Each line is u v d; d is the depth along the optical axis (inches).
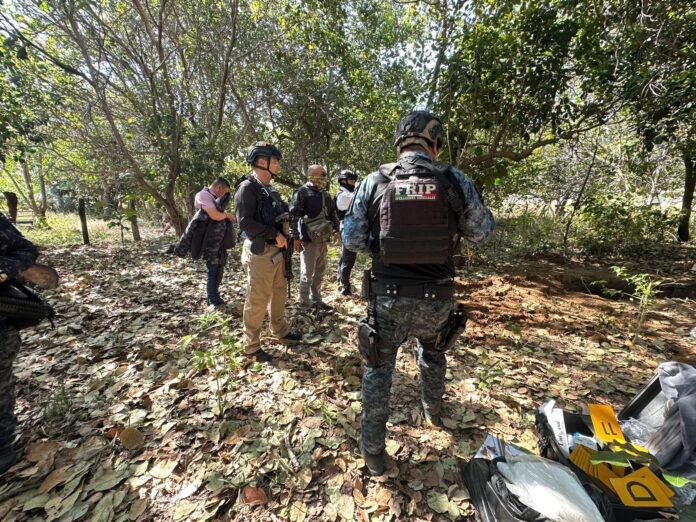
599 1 195.6
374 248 72.0
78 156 374.3
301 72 343.0
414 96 251.8
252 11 335.0
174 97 314.0
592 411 68.8
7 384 75.2
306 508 68.2
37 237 377.7
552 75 212.5
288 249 121.4
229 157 363.9
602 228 309.3
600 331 144.6
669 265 257.1
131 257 274.8
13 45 234.7
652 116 215.0
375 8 341.4
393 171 68.9
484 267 253.1
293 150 386.3
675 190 417.7
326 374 110.3
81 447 81.9
